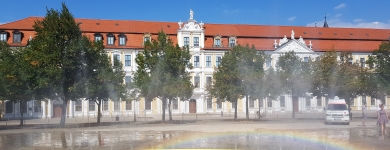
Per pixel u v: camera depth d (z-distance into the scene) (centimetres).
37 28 3744
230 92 4344
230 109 7262
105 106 6762
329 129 3216
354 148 2059
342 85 4675
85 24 7000
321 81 4684
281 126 3569
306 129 3209
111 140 2495
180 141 2380
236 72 4350
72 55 3669
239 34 7538
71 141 2469
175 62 4150
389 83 4700
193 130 3172
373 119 4719
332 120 3766
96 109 6750
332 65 4800
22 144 2345
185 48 4369
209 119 4997
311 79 4712
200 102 7138
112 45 6875
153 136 2716
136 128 3466
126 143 2323
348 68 4781
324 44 7762
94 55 3894
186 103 7106
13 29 6488
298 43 7388
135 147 2139
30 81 3659
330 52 4934
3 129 3572
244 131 3034
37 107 6406
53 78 3562
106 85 3931
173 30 7338
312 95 4975
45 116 6419
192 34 7169
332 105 3872
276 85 4550
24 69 3588
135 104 6850
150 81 4059
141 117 6181
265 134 2797
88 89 3734
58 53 3572
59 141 2478
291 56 4894
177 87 4044
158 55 4228
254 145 2167
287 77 4653
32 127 3819
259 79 4378
